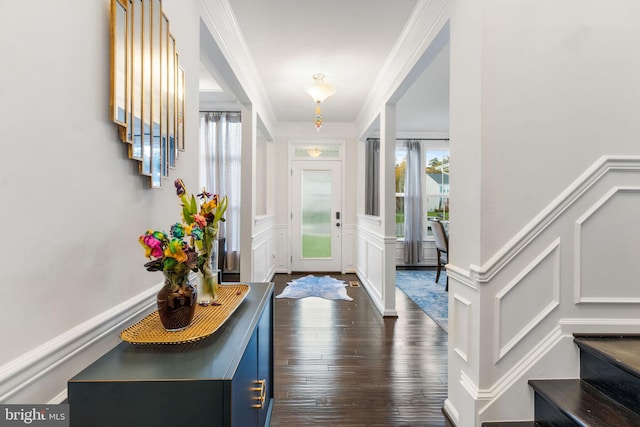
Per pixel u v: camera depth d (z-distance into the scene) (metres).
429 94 4.14
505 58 1.54
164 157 1.33
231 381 0.76
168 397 0.75
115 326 1.01
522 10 1.54
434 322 3.34
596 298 1.55
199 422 0.76
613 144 1.57
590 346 1.46
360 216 5.16
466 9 1.65
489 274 1.51
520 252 1.53
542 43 1.55
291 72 3.39
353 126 5.65
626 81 1.58
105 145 0.96
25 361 0.68
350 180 5.77
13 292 0.66
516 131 1.54
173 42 1.41
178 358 0.86
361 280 5.02
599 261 1.56
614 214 1.56
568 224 1.55
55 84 0.77
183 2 1.57
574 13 1.56
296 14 2.35
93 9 0.90
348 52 2.94
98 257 0.93
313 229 5.81
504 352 1.52
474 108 1.58
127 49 1.03
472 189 1.60
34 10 0.71
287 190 5.72
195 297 1.03
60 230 0.79
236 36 2.54
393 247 3.51
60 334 0.79
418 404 1.93
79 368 0.85
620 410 1.30
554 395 1.41
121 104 1.00
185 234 1.04
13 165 0.66
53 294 0.77
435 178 6.50
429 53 2.24
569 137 1.56
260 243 4.23
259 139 5.66
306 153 5.82
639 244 1.57
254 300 1.42
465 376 1.65
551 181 1.55
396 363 2.44
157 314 1.14
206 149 5.00
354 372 2.29
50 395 0.76
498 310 1.52
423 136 6.36
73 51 0.82
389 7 2.26
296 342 2.81
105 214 0.97
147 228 1.22
